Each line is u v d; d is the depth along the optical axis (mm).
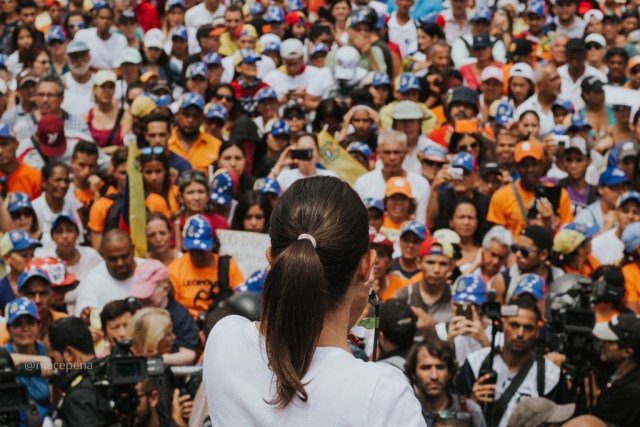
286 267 2314
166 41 17312
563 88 14656
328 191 2402
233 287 8930
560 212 10555
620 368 6762
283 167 11375
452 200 10641
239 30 15867
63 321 6867
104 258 8641
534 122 12531
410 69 15156
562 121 13258
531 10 17047
